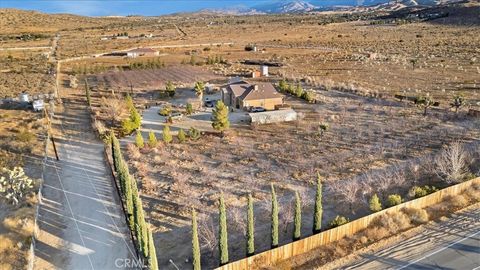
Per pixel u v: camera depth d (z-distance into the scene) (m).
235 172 46.81
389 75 99.62
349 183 41.50
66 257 32.28
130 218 34.62
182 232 35.34
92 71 116.06
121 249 33.25
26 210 38.72
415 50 139.25
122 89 92.62
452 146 49.12
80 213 38.75
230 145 55.31
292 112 65.88
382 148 52.44
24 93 86.81
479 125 60.41
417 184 43.19
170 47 170.25
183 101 79.56
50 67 122.81
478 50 127.38
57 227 36.44
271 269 30.22
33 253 32.56
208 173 46.59
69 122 67.75
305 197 39.66
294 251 31.92
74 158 52.44
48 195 42.28
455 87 83.94
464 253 32.16
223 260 29.95
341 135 58.25
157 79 104.44
